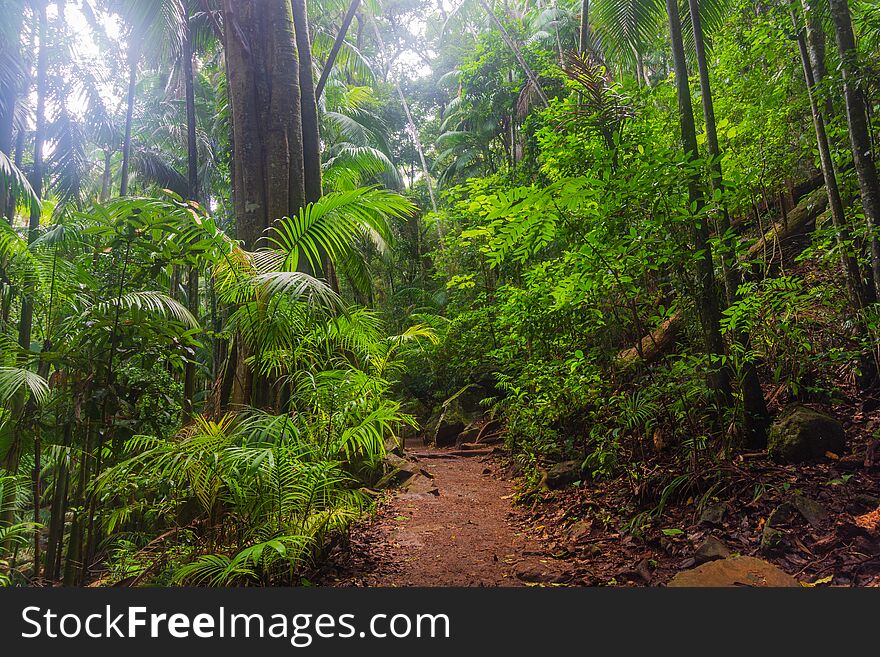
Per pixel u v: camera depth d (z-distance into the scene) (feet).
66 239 12.41
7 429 10.81
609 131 14.51
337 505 11.19
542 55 30.40
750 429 13.04
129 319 10.38
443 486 20.30
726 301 15.08
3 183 16.38
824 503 10.26
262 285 11.27
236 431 10.73
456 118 47.39
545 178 22.84
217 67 38.83
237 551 9.45
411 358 38.50
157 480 9.03
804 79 15.83
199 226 10.57
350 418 11.57
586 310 15.53
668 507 12.14
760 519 10.32
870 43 12.60
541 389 17.97
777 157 16.28
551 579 10.00
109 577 11.28
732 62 17.56
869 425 12.51
